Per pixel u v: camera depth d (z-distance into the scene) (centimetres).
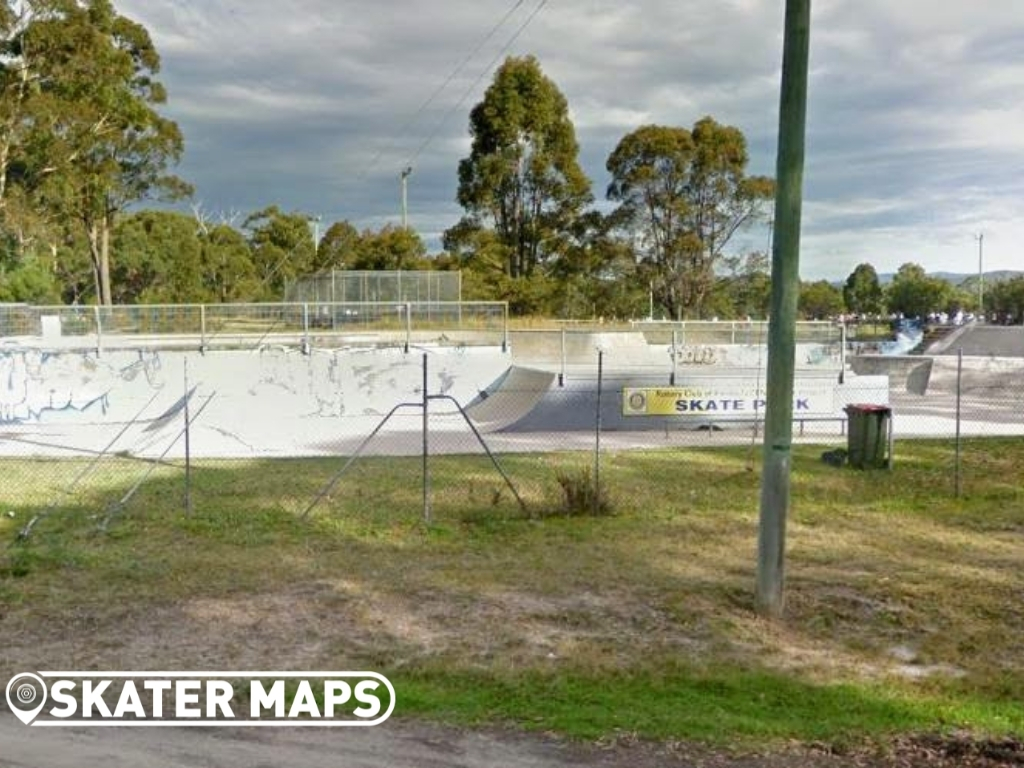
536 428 1934
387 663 581
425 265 5366
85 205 4091
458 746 446
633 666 576
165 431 1953
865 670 578
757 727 470
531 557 871
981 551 895
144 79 4291
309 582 783
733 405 2016
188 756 434
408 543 928
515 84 4606
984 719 488
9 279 3634
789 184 656
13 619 671
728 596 738
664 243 4709
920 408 2225
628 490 1206
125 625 662
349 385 2284
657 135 4562
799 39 649
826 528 995
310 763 426
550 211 4744
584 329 2928
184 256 6706
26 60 3597
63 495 1191
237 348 2280
